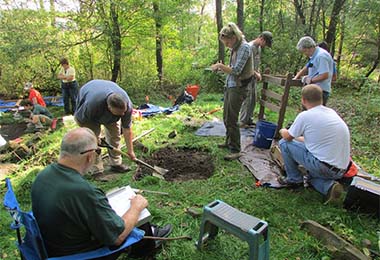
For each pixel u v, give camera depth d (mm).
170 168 4191
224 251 2516
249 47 3830
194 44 12336
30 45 8070
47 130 5828
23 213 1654
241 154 4410
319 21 11172
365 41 10461
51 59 9297
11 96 9359
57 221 1703
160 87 10203
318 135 3018
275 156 4051
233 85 4020
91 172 3873
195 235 2725
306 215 2979
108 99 3043
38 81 9531
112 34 8766
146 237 2273
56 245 1779
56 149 4707
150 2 8719
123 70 9977
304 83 4277
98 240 1814
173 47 11242
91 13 8562
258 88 7785
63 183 1723
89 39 8828
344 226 2744
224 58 9828
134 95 9180
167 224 2834
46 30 8594
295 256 2475
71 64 9664
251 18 10867
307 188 3465
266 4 10656
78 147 1778
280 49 9594
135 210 2078
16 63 8469
